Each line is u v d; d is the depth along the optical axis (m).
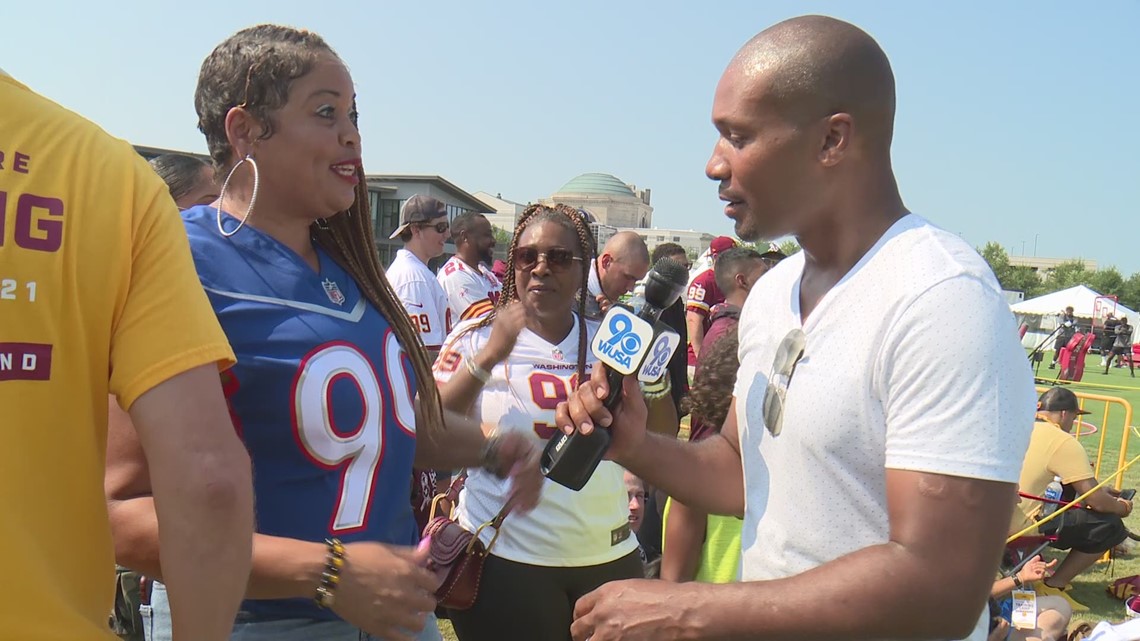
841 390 1.50
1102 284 78.81
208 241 1.75
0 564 1.05
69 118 1.18
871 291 1.50
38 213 1.09
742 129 1.54
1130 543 6.52
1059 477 5.34
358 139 1.86
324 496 1.75
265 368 1.69
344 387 1.77
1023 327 24.12
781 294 1.75
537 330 3.11
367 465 1.82
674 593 1.44
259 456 1.71
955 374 1.34
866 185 1.55
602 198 121.50
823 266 1.64
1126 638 3.30
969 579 1.32
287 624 1.81
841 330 1.53
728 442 2.00
